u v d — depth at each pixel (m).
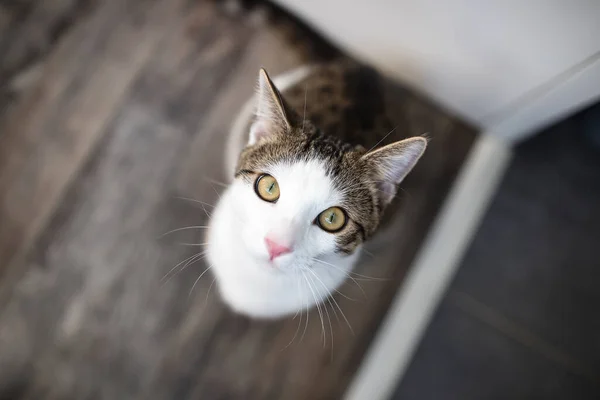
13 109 0.53
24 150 0.52
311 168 0.36
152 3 0.54
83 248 0.52
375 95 0.46
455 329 0.54
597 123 0.54
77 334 0.51
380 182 0.38
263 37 0.54
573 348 0.54
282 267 0.36
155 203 0.53
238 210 0.38
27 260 0.51
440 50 0.47
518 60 0.43
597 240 0.55
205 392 0.52
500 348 0.54
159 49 0.54
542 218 0.55
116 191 0.53
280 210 0.36
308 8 0.51
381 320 0.54
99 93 0.53
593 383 0.54
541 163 0.55
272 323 0.53
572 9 0.37
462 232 0.55
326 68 0.48
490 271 0.55
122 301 0.52
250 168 0.38
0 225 0.51
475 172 0.55
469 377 0.54
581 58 0.40
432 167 0.55
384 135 0.43
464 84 0.49
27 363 0.50
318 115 0.43
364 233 0.39
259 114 0.38
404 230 0.54
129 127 0.53
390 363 0.53
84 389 0.51
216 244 0.42
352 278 0.45
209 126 0.54
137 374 0.51
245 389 0.52
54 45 0.53
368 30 0.49
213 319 0.52
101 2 0.54
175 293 0.52
